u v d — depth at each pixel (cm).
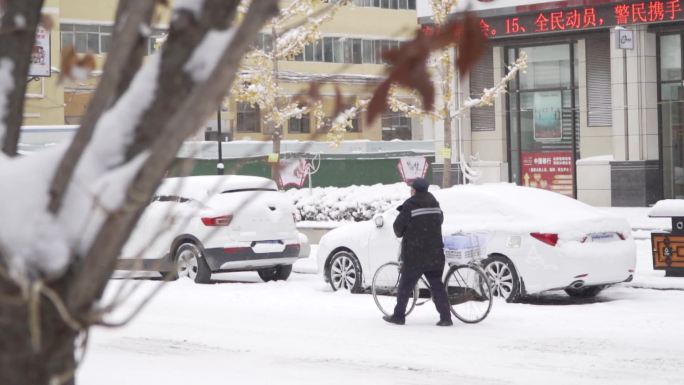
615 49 7769
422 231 2994
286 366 2394
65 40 11219
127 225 595
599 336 2770
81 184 597
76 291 612
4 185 622
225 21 602
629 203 7788
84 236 616
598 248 3381
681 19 7388
